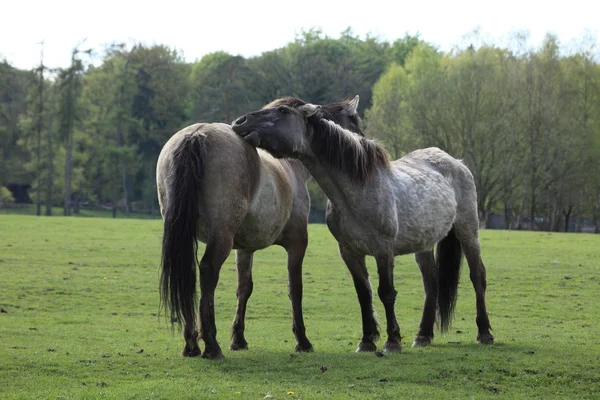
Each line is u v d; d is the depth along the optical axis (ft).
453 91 164.86
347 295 54.65
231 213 26.61
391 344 30.81
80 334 36.76
